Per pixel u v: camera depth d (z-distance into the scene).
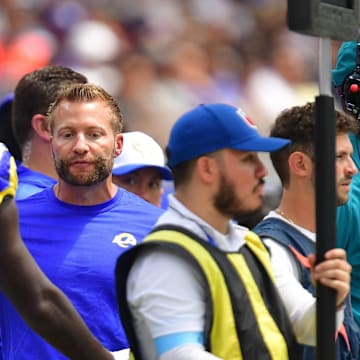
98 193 14.06
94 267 13.59
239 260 11.06
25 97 15.74
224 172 10.88
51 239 13.75
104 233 13.88
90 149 13.69
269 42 45.81
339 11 10.74
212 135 10.86
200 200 11.00
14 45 40.09
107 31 41.72
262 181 11.05
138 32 42.62
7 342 13.43
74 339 11.33
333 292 10.49
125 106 40.09
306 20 10.49
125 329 10.81
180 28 43.94
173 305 10.50
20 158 18.77
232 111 11.02
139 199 14.48
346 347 12.88
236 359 10.63
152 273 10.59
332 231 10.58
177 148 11.04
